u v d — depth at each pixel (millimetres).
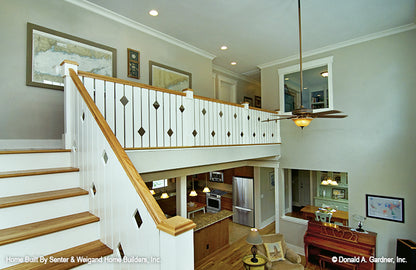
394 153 4398
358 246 4359
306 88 5680
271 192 8141
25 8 2945
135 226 1275
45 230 1447
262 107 6496
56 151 2219
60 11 3240
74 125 2203
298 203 9289
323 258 4754
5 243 1284
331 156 5160
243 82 8016
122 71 3922
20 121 2889
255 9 3674
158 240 1104
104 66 3674
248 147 4602
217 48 5285
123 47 3959
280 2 3482
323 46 5203
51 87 3127
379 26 4285
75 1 3354
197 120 3428
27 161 2055
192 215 7531
